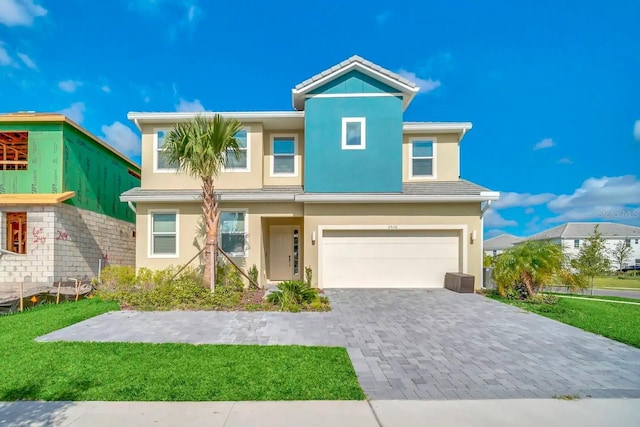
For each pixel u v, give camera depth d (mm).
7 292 10875
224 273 11594
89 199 14906
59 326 7051
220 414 3656
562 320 7930
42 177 13062
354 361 5305
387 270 12227
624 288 18312
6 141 14000
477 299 10258
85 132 14289
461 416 3670
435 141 13734
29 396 4031
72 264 13633
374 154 12438
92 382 4375
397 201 11992
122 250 17781
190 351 5551
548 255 10383
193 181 12867
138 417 3592
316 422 3516
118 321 7543
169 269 11828
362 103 12539
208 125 10133
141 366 4902
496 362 5316
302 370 4809
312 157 12438
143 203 12383
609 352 5820
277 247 14547
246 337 6445
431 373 4867
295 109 13672
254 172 12828
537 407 3893
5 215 12633
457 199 11773
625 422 3572
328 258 12242
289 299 8945
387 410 3783
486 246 53875
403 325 7402
